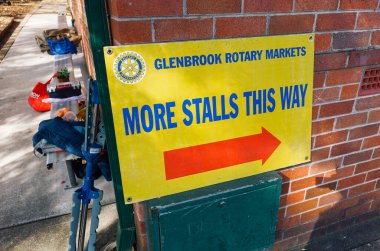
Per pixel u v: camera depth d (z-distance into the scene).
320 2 1.49
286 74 1.55
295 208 2.03
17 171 3.03
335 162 1.98
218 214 1.59
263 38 1.44
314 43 1.56
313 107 1.73
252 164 1.64
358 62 1.73
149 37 1.27
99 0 1.35
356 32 1.65
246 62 1.45
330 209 2.17
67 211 2.49
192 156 1.50
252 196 1.62
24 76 5.86
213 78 1.41
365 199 2.29
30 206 2.54
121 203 1.74
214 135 1.50
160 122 1.39
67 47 5.63
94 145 1.59
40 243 2.20
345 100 1.80
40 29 10.32
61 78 3.80
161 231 1.51
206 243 1.64
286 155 1.73
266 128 1.61
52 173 2.99
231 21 1.36
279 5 1.42
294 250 2.21
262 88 1.52
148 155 1.42
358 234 2.34
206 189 1.56
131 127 1.35
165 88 1.35
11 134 3.75
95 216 1.67
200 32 1.33
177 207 1.47
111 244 2.06
